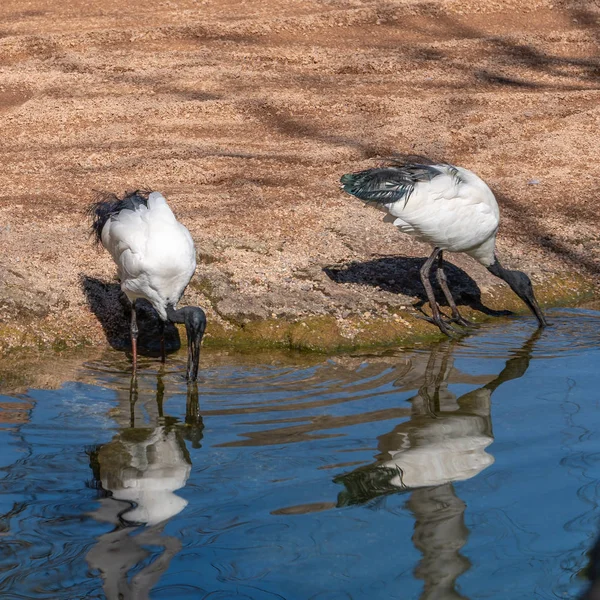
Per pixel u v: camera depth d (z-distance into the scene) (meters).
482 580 5.31
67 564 5.50
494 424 7.70
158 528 5.92
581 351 9.75
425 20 23.22
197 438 7.42
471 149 15.84
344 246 12.12
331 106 17.66
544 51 21.61
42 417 7.88
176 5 24.12
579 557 5.52
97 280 10.86
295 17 22.62
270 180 14.23
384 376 9.03
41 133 16.23
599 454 7.02
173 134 16.28
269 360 9.56
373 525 5.95
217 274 11.05
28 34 21.62
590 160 15.48
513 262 12.09
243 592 5.19
